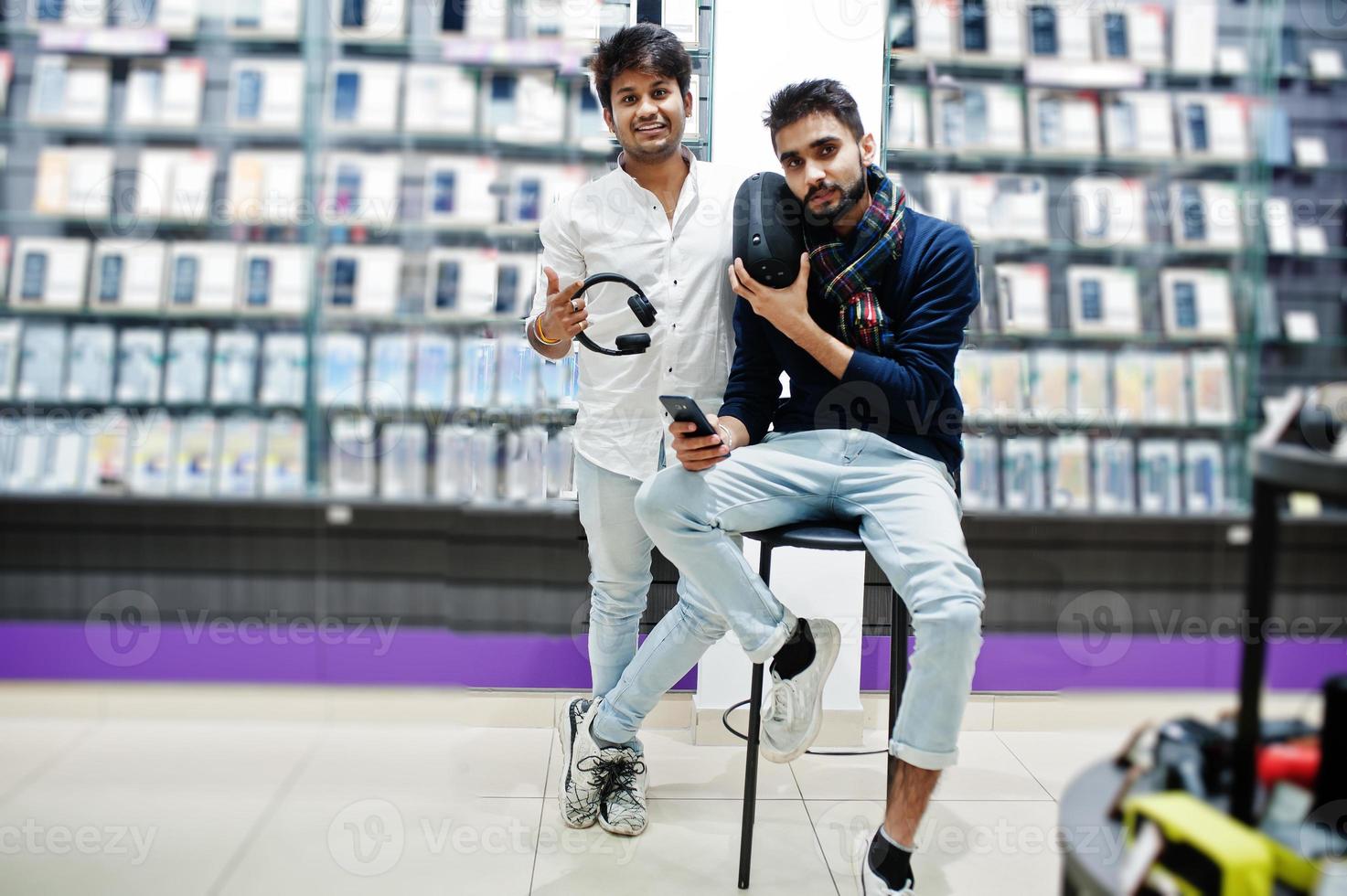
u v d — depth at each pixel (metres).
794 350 1.58
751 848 1.44
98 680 2.03
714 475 1.49
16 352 2.12
